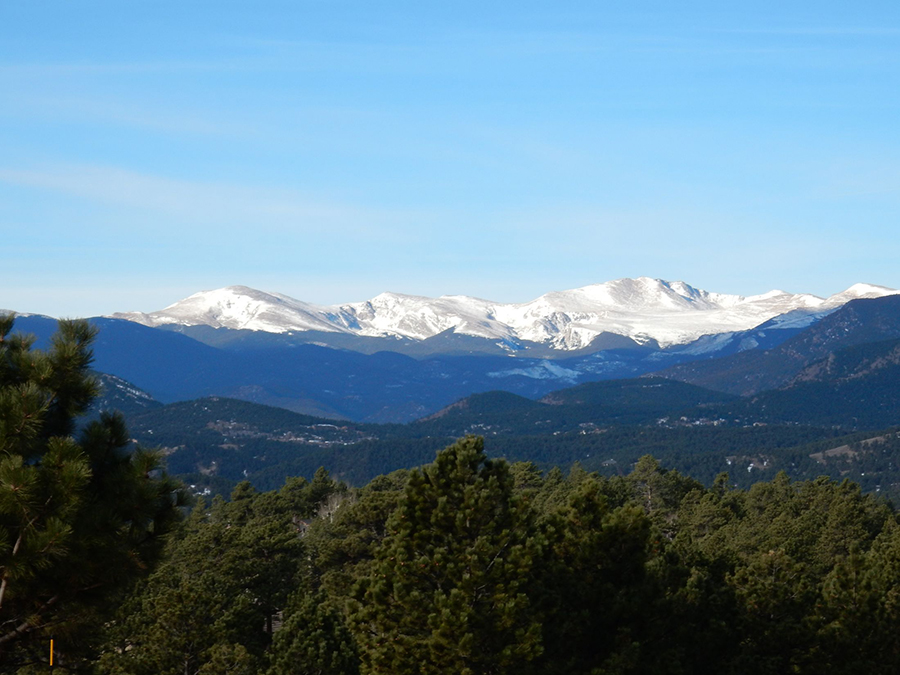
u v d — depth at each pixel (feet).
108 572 69.31
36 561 62.80
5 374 70.79
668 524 339.77
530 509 127.85
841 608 149.28
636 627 130.93
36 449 67.00
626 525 131.44
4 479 61.67
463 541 119.03
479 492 120.16
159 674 146.92
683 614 138.21
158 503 72.33
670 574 148.05
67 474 63.67
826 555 279.90
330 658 141.90
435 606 114.11
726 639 145.79
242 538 207.72
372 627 124.36
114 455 72.64
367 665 118.93
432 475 124.06
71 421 72.54
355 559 221.25
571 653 126.41
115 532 68.49
